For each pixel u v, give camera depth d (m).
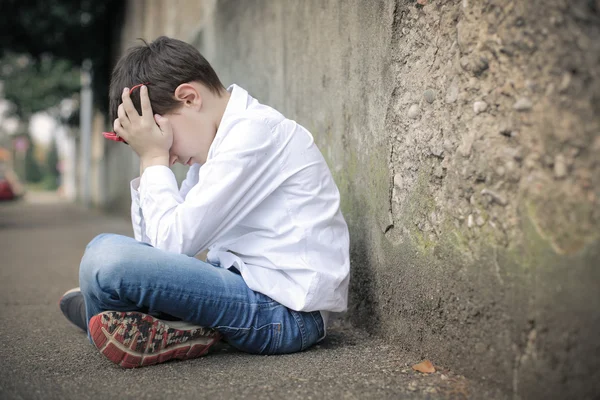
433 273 1.58
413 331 1.69
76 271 3.85
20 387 1.49
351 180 2.07
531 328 1.24
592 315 1.11
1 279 3.52
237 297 1.63
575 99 1.14
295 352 1.75
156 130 1.70
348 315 2.10
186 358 1.69
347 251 1.79
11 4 9.09
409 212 1.70
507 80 1.30
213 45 4.41
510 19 1.29
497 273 1.34
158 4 6.73
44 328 2.19
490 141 1.36
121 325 1.56
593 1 1.10
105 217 10.51
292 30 2.63
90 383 1.51
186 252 1.62
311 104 2.41
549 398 1.20
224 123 1.67
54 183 52.72
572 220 1.15
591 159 1.11
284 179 1.68
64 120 14.22
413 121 1.67
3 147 44.03
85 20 9.93
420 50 1.63
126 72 1.76
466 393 1.37
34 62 10.48
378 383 1.46
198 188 1.61
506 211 1.31
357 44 1.99
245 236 1.71
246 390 1.44
